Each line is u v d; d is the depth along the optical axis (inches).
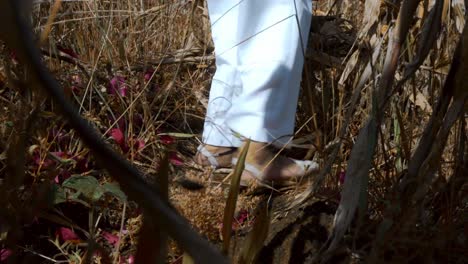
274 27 88.9
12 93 75.5
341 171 87.9
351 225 69.9
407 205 61.5
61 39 115.0
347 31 125.4
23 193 68.3
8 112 70.7
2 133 66.5
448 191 70.7
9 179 25.6
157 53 122.6
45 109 78.4
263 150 91.1
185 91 114.3
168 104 113.2
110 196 75.6
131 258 70.2
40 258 73.4
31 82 16.4
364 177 60.3
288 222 76.0
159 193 18.0
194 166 96.1
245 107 90.9
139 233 25.4
